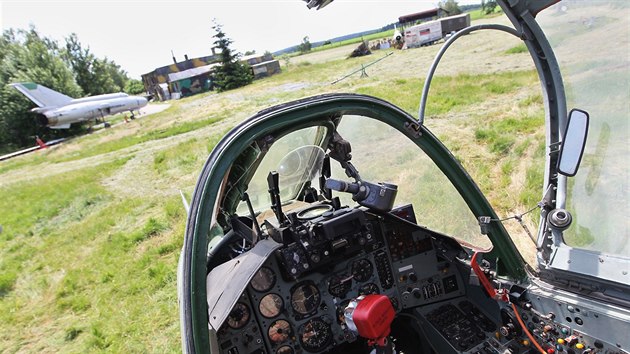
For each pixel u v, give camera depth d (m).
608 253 2.18
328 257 2.62
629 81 2.29
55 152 28.80
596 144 2.41
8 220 12.83
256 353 2.71
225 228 3.38
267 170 3.08
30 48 43.84
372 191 2.65
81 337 5.62
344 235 2.62
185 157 16.02
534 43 2.54
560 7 2.41
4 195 16.75
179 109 36.81
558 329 2.30
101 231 9.95
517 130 9.05
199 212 2.15
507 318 2.71
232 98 34.50
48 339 5.79
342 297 2.90
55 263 8.58
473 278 2.83
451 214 3.03
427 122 11.30
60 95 37.09
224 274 2.76
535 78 13.79
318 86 26.98
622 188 2.29
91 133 35.81
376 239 2.99
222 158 2.22
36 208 13.55
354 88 20.36
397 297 3.05
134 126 32.81
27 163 26.34
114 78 80.44
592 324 2.11
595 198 2.37
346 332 2.88
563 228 2.34
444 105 12.71
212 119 25.20
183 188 12.17
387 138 3.02
